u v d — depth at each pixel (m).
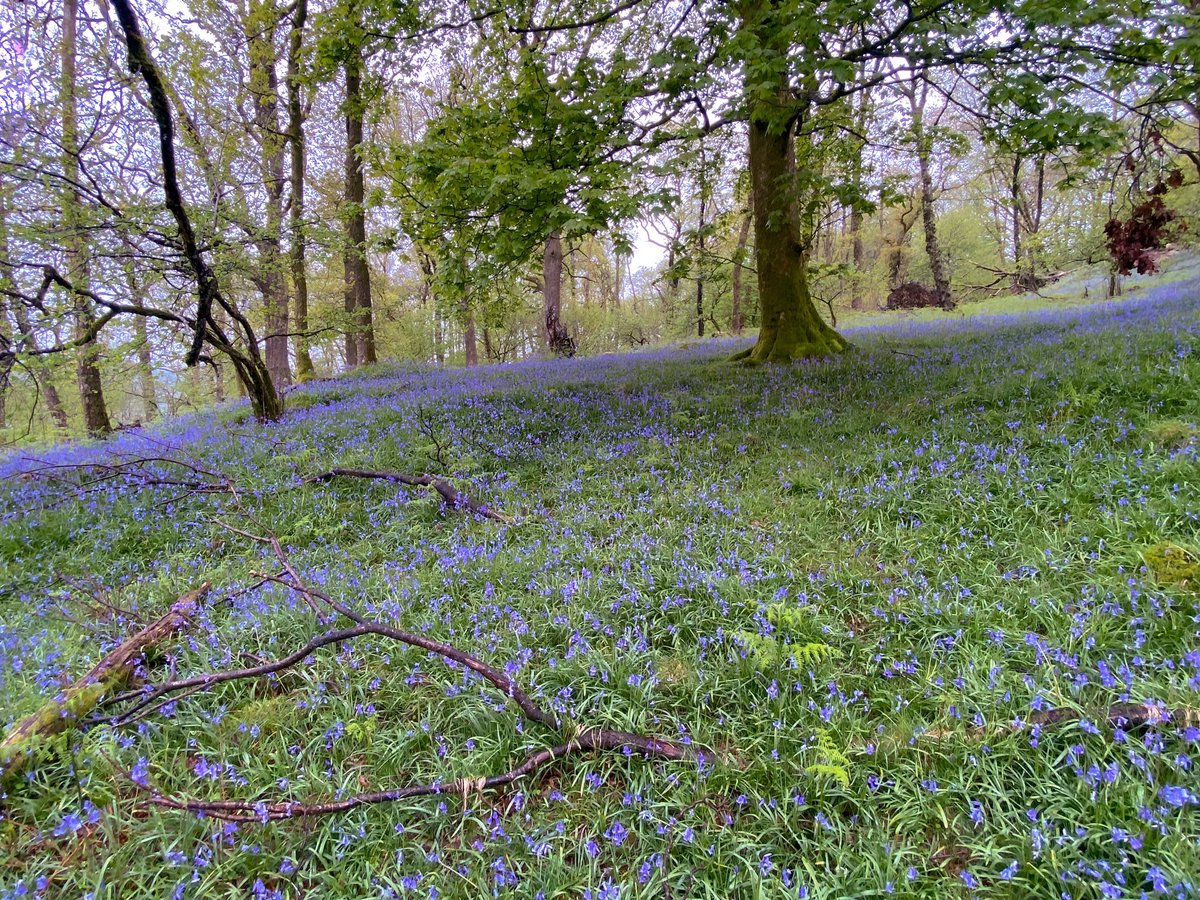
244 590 5.02
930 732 3.10
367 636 4.29
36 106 8.16
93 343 8.98
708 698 3.58
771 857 2.64
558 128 8.59
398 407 11.09
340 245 12.55
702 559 5.02
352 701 3.70
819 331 13.25
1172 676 3.10
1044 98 7.43
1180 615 3.53
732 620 4.25
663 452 7.75
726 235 15.73
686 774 3.04
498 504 6.78
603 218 7.85
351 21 9.38
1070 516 4.88
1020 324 13.98
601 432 8.86
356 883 2.64
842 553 5.04
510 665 3.77
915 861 2.56
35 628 4.69
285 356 20.06
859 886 2.47
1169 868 2.26
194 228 9.34
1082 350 8.44
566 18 10.43
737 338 22.41
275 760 3.29
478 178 7.87
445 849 2.80
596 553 5.32
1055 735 2.94
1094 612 3.67
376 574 5.30
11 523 6.86
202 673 3.93
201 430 11.32
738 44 6.82
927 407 7.70
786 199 10.70
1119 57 7.01
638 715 3.48
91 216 8.30
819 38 6.93
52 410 14.10
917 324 19.06
